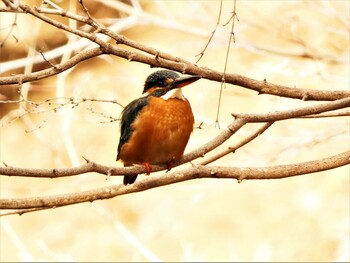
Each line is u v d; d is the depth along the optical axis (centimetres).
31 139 2009
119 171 622
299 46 1219
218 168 634
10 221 1911
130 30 1903
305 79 1295
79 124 1953
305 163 647
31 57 1020
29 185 1634
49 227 1892
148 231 1770
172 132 744
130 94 1764
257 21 1322
